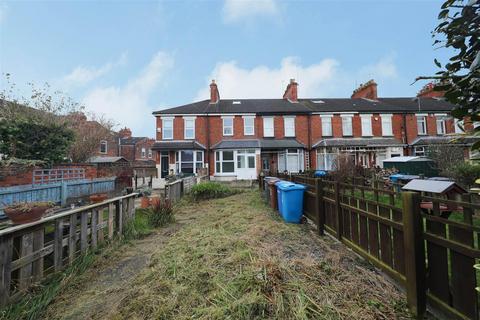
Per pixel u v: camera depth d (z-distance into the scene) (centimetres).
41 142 1026
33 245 297
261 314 232
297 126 1962
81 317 256
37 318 256
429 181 493
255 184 1591
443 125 1952
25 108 1107
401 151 1880
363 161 1873
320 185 496
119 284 324
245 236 452
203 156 1858
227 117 1925
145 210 765
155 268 350
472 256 186
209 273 313
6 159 805
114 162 2133
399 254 264
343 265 332
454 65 158
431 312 229
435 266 225
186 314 243
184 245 433
